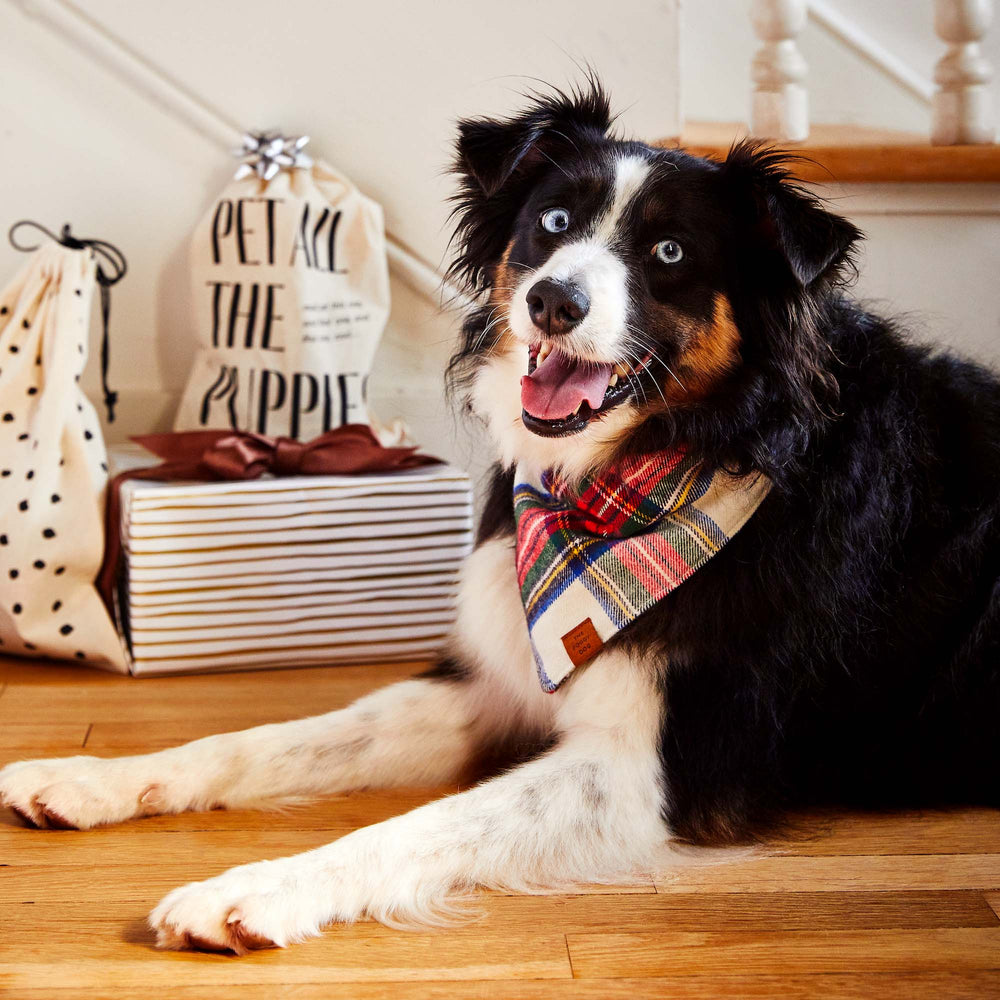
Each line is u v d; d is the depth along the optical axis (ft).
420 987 4.21
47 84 9.27
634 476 5.65
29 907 4.68
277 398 8.72
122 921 4.60
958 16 9.98
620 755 5.28
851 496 5.57
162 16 9.24
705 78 11.66
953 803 6.10
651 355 5.47
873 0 11.71
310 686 7.54
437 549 7.98
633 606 5.42
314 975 4.27
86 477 7.60
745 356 5.61
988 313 10.26
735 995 4.19
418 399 10.07
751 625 5.46
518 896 4.94
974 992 4.23
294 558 7.72
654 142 9.09
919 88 11.84
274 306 8.70
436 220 9.82
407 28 9.49
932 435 5.99
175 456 7.99
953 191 9.94
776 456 5.45
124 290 9.66
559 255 5.40
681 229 5.44
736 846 5.44
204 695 7.32
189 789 5.61
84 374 9.70
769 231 5.47
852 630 5.68
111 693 7.32
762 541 5.51
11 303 7.92
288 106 9.53
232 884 4.50
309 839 5.38
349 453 7.99
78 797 5.36
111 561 7.73
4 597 7.49
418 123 9.67
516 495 6.10
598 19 9.58
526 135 5.68
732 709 5.41
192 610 7.59
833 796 5.95
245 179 9.01
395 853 4.78
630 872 5.15
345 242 9.03
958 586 5.91
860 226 10.01
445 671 6.38
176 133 9.46
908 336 6.47
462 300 9.50
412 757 6.02
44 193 9.45
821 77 11.92
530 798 5.09
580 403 5.47
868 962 4.43
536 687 5.92
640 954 4.48
